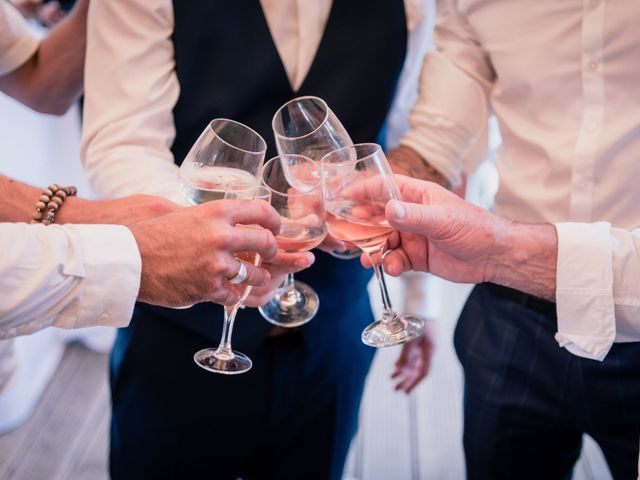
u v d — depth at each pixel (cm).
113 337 358
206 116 162
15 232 111
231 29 158
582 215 155
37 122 320
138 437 170
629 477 164
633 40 144
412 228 127
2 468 271
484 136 184
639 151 148
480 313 177
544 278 137
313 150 137
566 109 155
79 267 112
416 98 190
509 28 157
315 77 164
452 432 302
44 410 309
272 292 143
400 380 218
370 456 287
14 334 114
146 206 138
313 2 161
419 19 171
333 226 129
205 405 167
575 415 165
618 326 138
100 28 156
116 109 155
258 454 182
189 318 163
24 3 221
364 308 189
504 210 172
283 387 169
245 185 126
